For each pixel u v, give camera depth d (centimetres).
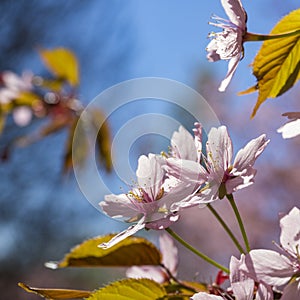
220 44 46
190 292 48
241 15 46
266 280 42
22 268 295
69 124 71
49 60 73
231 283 42
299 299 42
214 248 209
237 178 43
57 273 284
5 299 288
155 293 44
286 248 43
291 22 46
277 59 47
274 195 199
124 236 43
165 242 50
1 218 296
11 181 296
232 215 205
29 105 74
